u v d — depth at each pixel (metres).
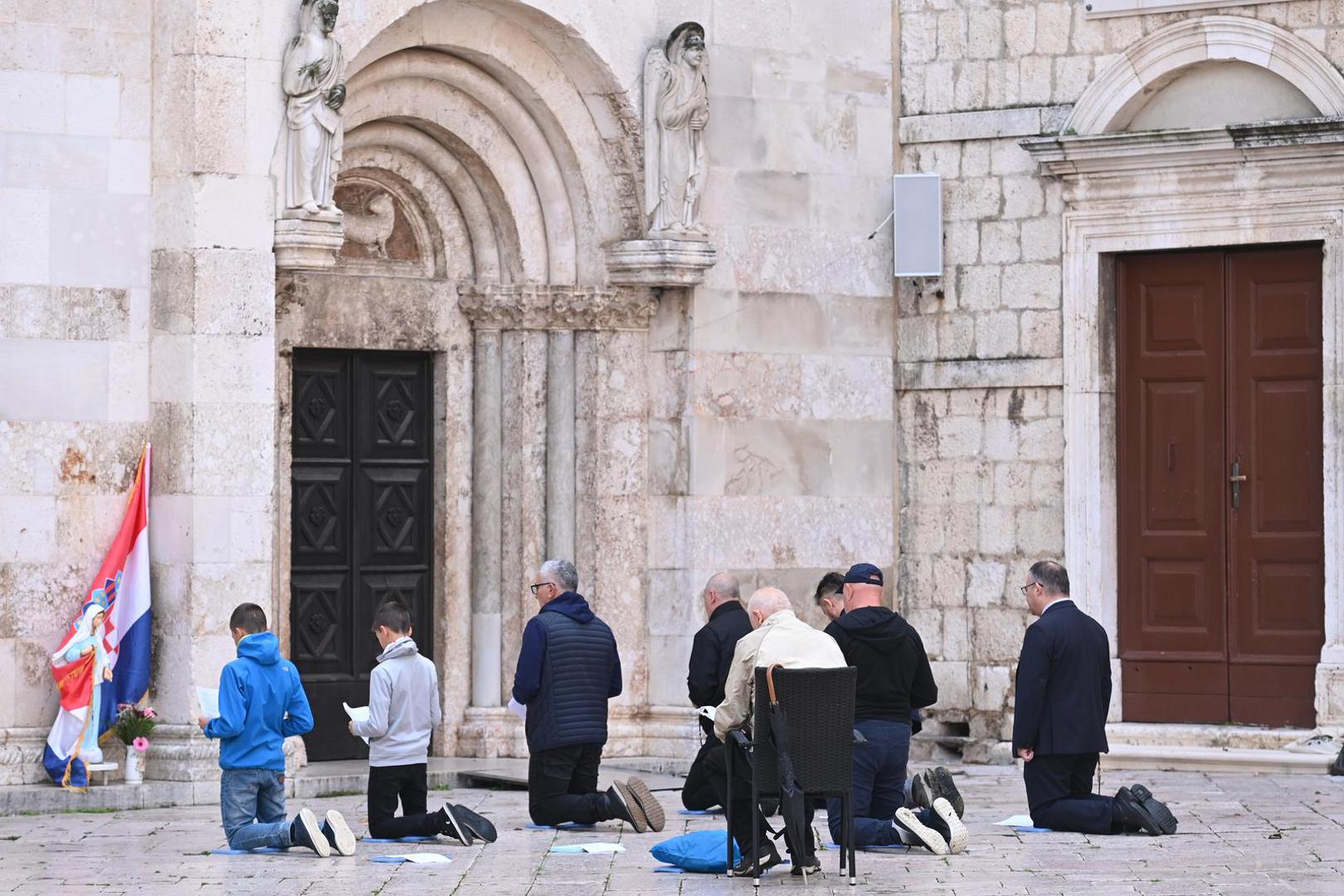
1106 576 34.50
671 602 33.94
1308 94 32.97
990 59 35.06
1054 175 34.50
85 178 29.31
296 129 29.88
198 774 28.95
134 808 28.56
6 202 28.84
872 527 35.38
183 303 29.30
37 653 29.02
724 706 22.61
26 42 28.97
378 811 25.34
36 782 28.84
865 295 35.41
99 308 29.41
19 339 28.92
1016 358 34.88
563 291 33.75
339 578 33.31
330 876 22.84
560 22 32.44
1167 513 34.41
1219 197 33.50
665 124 33.12
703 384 33.81
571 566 26.86
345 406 33.47
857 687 24.69
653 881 22.45
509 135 33.72
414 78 32.66
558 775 26.33
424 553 34.22
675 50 33.19
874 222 35.44
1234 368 33.94
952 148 35.34
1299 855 24.03
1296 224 33.03
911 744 35.53
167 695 29.39
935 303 35.47
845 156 35.19
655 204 33.25
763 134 34.41
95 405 29.39
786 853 24.62
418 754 25.45
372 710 25.19
